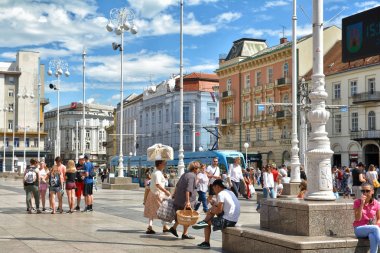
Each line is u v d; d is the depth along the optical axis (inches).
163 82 3378.4
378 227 305.1
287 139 2233.0
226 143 2711.6
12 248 381.7
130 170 2142.0
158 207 464.8
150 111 3484.3
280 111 2256.4
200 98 3061.0
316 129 345.4
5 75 3617.1
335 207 316.8
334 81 2054.6
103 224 539.8
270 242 312.5
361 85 1916.8
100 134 5851.4
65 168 690.2
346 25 1964.8
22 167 2834.6
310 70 2258.9
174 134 3115.2
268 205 352.5
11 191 1237.1
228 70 2704.2
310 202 324.5
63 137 5821.9
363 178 816.3
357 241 303.6
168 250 377.1
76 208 703.1
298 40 2285.9
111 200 912.9
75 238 435.8
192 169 451.5
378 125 1844.2
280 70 2313.0
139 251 371.9
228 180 777.6
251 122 2495.1
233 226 372.8
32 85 3678.6
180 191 444.5
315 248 290.4
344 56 1978.3
